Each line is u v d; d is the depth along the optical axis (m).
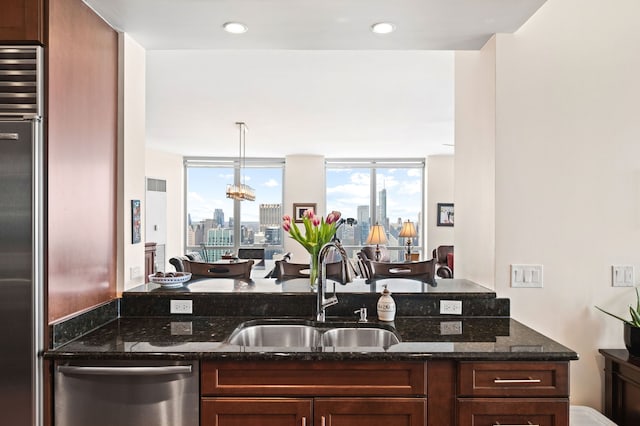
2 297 1.59
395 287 2.32
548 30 2.15
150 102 4.29
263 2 1.83
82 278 1.84
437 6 1.86
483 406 1.59
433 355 1.59
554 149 2.15
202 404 1.60
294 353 1.59
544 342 1.73
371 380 1.61
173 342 1.72
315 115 4.81
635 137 2.16
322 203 7.97
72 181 1.76
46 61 1.62
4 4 1.61
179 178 7.94
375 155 7.89
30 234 1.58
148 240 7.17
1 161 1.59
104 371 1.57
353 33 2.13
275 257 6.64
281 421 1.60
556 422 1.59
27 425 1.59
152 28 2.09
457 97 2.74
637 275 2.16
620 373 2.04
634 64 2.17
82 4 1.82
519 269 2.15
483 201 2.30
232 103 4.32
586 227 2.16
